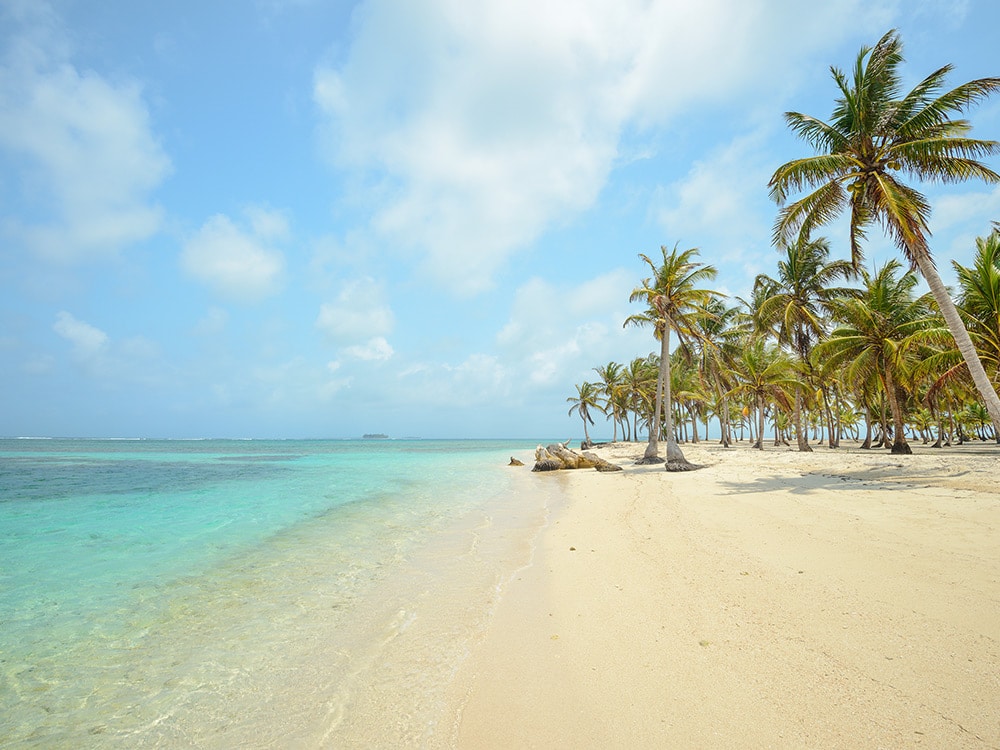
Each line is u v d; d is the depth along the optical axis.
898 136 15.86
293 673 5.08
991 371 20.75
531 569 8.58
